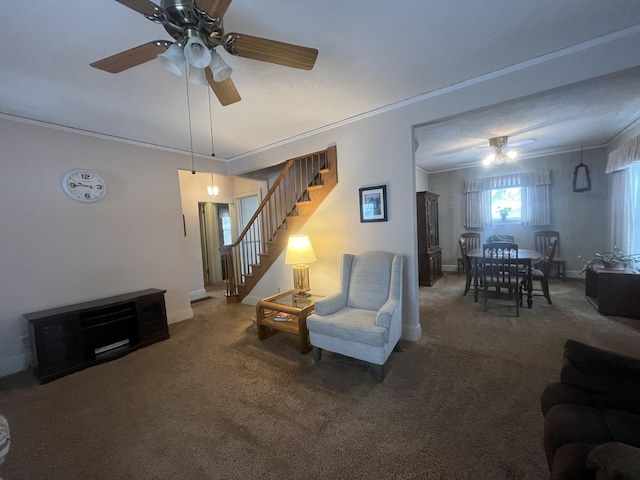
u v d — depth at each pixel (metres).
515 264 3.39
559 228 5.07
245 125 3.06
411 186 2.73
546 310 3.47
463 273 5.89
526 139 4.15
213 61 1.36
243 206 6.34
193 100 2.40
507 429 1.58
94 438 1.66
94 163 3.06
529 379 2.05
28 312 2.62
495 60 2.03
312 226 3.49
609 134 4.04
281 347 2.82
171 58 1.27
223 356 2.67
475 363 2.31
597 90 2.58
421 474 1.33
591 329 2.85
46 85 2.09
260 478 1.35
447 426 1.63
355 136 3.03
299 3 1.42
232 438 1.62
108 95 2.27
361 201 3.03
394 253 2.87
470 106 2.31
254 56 1.46
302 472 1.38
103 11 1.40
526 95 2.08
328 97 2.50
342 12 1.50
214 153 4.10
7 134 2.54
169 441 1.62
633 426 0.98
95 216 3.05
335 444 1.54
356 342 2.18
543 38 1.80
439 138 3.93
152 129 3.05
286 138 3.61
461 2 1.46
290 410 1.84
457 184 6.05
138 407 1.94
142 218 3.44
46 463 1.49
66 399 2.07
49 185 2.76
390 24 1.61
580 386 1.19
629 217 3.76
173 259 3.74
